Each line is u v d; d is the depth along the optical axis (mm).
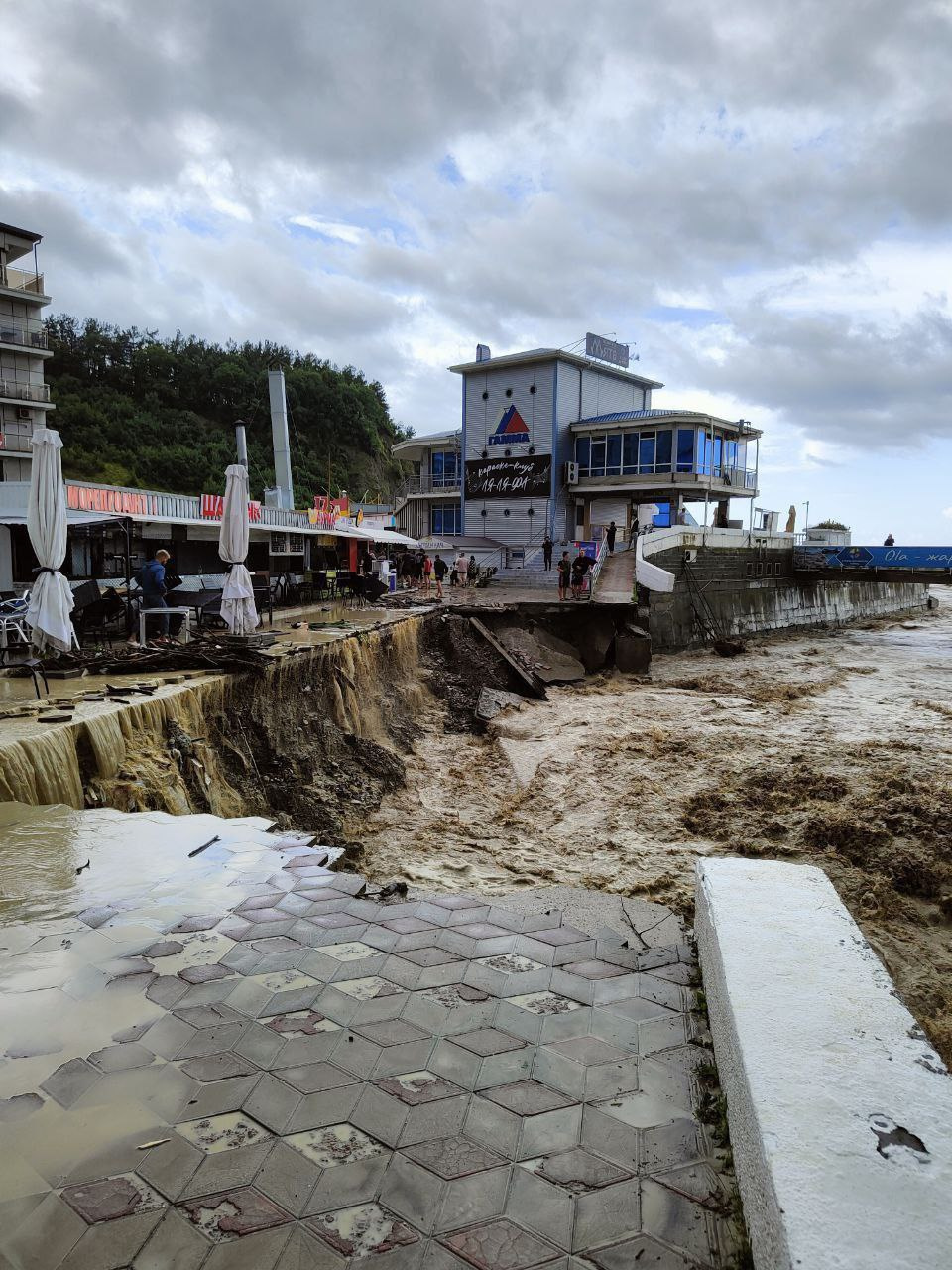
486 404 43469
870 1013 2752
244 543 13906
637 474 40094
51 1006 3613
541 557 39781
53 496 9906
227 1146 2750
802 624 42750
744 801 12938
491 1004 3725
